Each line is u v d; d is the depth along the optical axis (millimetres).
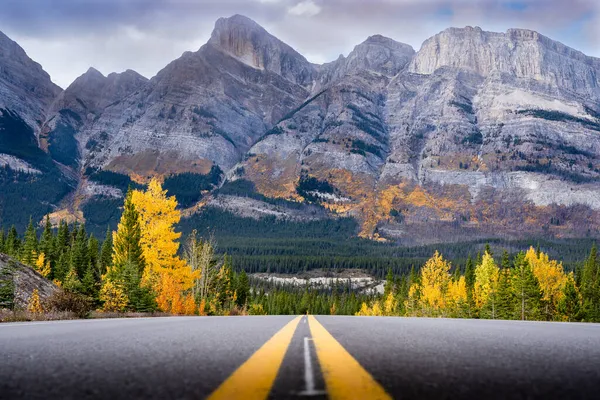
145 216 35531
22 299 22234
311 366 3336
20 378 2938
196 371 3178
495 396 2438
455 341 5719
